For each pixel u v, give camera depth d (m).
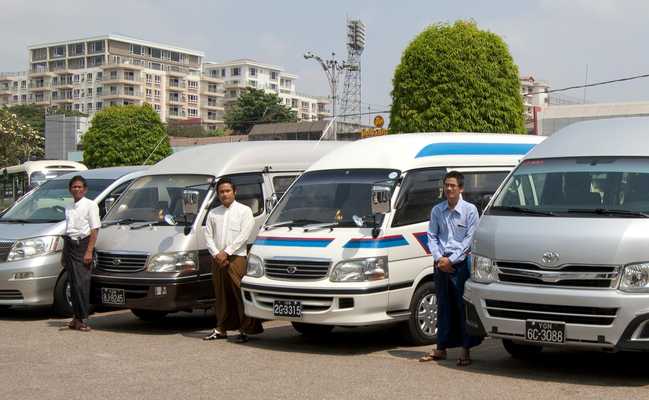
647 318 7.27
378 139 11.01
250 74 150.12
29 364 8.77
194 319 12.51
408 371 8.34
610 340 7.36
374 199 9.34
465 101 22.77
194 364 8.75
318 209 10.18
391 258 9.59
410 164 10.28
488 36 23.28
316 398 7.15
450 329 8.85
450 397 7.16
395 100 23.83
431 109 22.86
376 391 7.41
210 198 11.51
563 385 7.62
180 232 11.14
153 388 7.57
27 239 12.34
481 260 8.22
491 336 8.04
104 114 54.09
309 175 10.78
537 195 8.48
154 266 10.95
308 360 9.01
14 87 149.75
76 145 84.94
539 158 8.94
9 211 13.64
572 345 7.53
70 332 11.09
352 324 9.26
